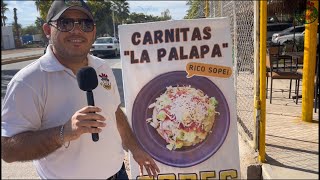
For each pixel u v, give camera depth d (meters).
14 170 4.24
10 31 36.59
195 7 13.77
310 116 5.35
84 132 1.89
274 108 6.35
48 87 2.01
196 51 3.10
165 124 3.13
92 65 2.30
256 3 3.65
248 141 4.25
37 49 33.81
